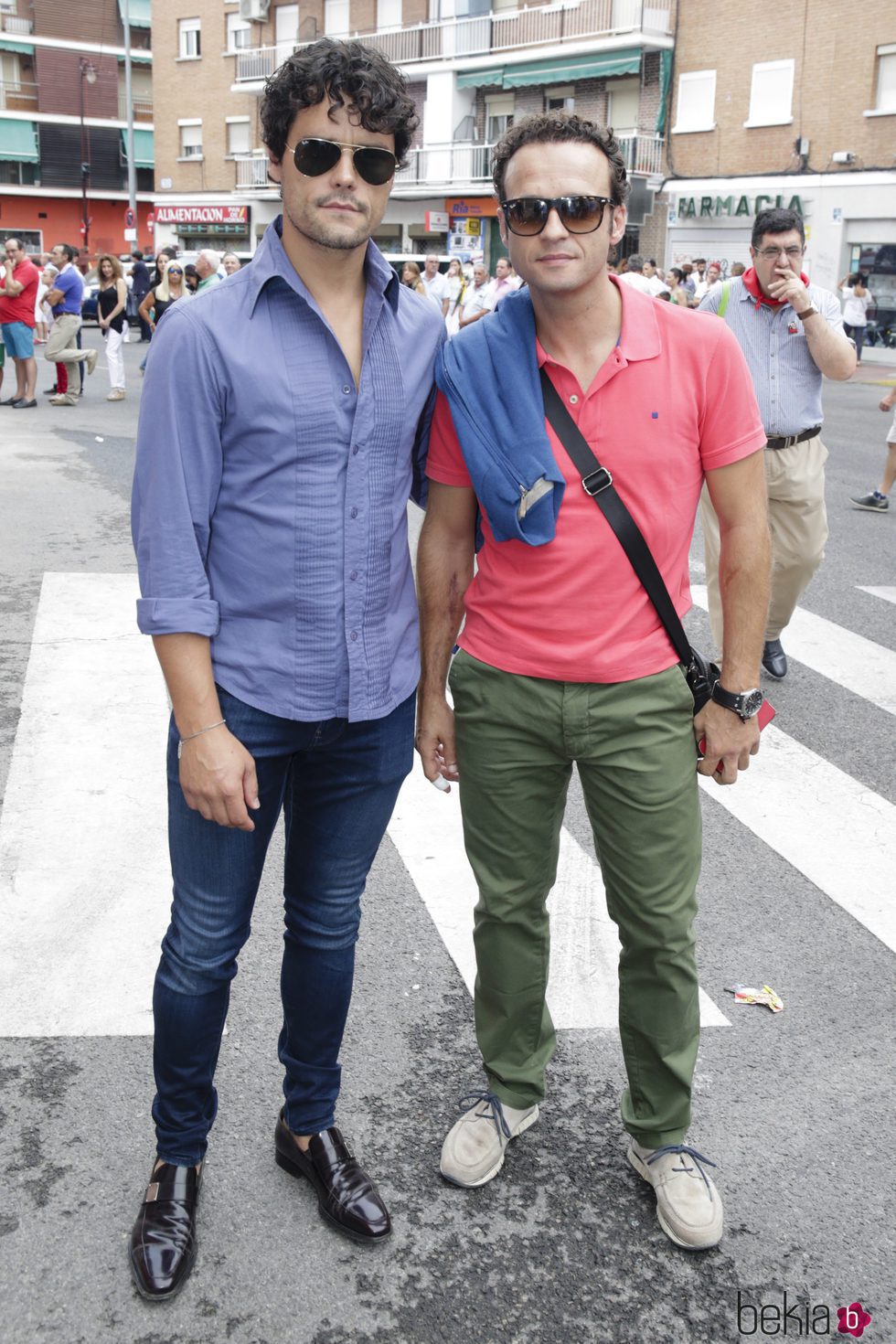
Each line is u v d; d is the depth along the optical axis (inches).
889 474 390.0
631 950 95.8
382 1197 98.9
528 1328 86.7
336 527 84.1
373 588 86.7
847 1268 93.2
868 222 1018.7
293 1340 85.0
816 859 162.4
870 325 1021.2
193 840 87.7
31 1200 96.9
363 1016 123.2
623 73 1163.3
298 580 84.0
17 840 155.6
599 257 85.4
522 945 99.6
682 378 88.0
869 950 140.1
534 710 92.4
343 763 90.4
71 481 388.5
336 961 93.9
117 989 124.7
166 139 1669.5
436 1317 87.4
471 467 88.4
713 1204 95.0
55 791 170.1
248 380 80.2
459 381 88.4
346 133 78.9
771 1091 113.7
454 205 1349.7
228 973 91.1
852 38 1000.9
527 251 85.0
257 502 82.9
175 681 82.6
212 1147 103.5
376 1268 91.7
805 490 209.3
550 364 87.4
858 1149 106.1
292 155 80.0
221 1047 116.8
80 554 296.8
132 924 136.8
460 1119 103.3
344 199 79.4
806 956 138.2
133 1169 100.7
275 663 84.9
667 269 1178.0
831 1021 125.4
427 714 100.3
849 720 213.3
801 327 201.9
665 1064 96.0
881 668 240.8
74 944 132.6
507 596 92.4
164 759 181.9
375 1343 85.0
